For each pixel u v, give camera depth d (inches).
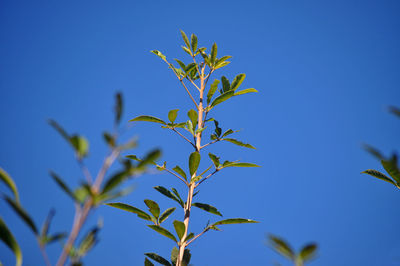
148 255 69.0
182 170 70.8
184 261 68.7
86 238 49.9
